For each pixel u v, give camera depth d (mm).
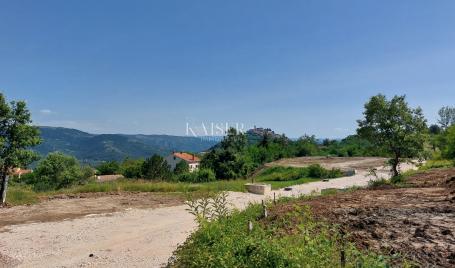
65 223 17562
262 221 12094
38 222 17875
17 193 26219
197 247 8188
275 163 63969
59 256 12336
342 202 15320
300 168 48156
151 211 20719
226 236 8094
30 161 23344
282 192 29797
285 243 6965
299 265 6070
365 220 11312
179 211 20531
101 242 14000
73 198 26344
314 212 13016
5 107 22078
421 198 15047
